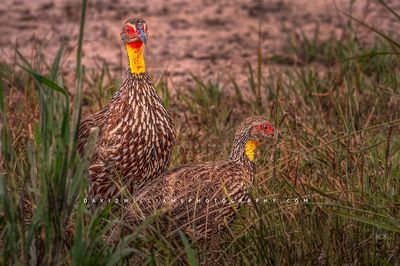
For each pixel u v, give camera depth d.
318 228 15.35
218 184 16.45
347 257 14.98
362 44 29.55
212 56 30.94
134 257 15.02
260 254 14.97
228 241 16.02
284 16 35.91
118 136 17.05
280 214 15.38
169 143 17.56
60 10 36.47
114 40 32.59
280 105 20.91
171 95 25.72
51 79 13.47
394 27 33.06
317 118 21.31
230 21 35.47
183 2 38.28
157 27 34.53
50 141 13.23
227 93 26.48
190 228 15.94
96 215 13.61
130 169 17.16
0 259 13.38
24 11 36.28
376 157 17.08
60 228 13.09
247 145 17.09
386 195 15.45
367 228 15.48
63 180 13.02
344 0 37.22
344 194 15.96
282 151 18.56
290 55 29.66
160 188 16.23
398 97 19.48
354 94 23.09
